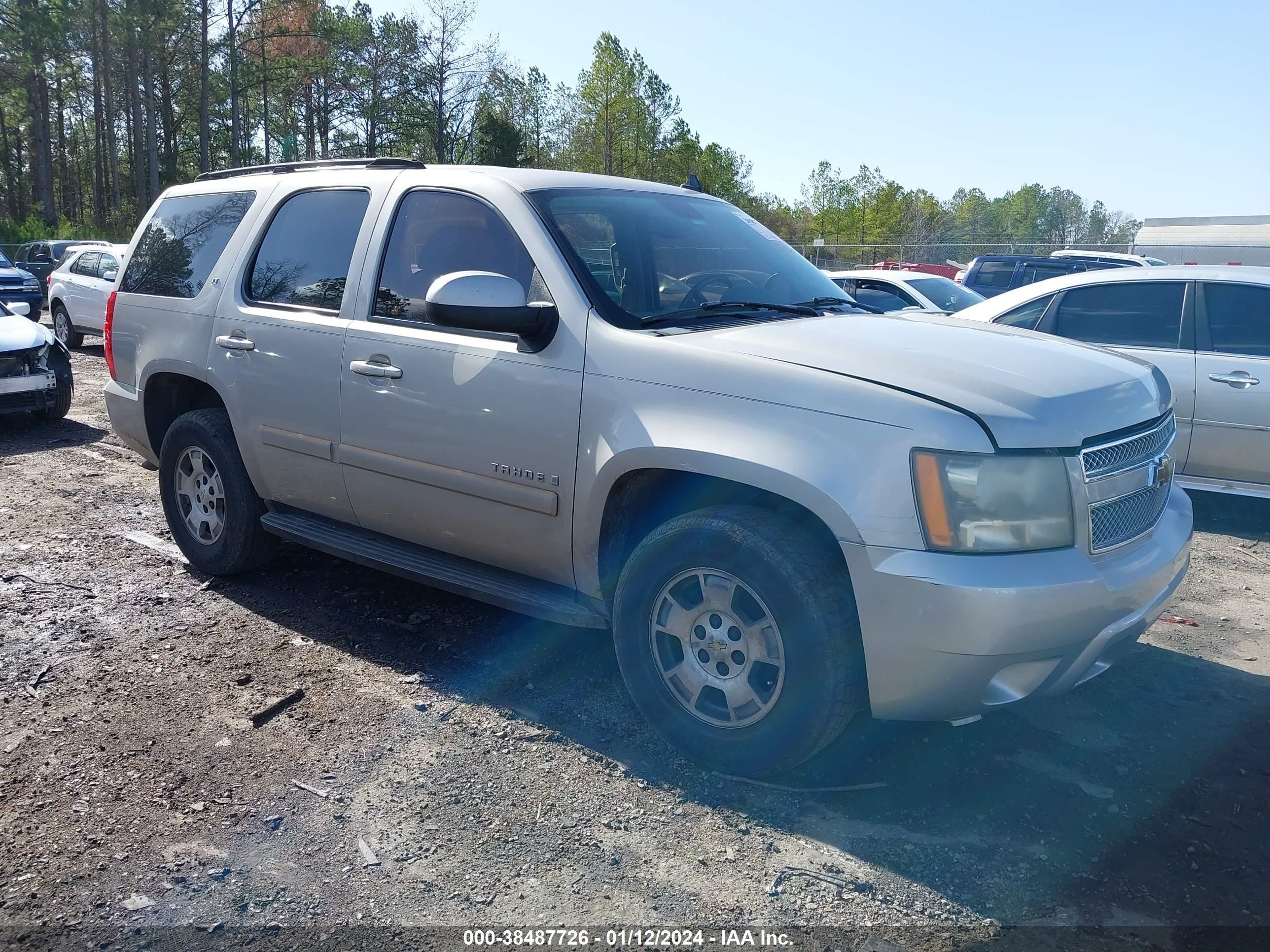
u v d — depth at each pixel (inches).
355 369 153.7
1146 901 101.2
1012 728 137.9
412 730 135.6
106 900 100.5
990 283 589.0
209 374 179.8
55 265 914.7
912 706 110.1
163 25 1599.4
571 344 130.4
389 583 193.0
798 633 112.1
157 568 201.5
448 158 2235.5
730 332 128.2
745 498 124.2
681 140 2335.1
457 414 141.5
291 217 175.3
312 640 165.8
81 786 121.0
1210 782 124.8
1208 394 244.8
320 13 2119.8
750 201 2773.1
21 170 2386.8
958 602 103.3
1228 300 249.3
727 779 123.3
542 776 124.3
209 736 133.4
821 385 112.6
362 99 2255.2
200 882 103.4
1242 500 271.9
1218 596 197.5
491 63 2176.4
